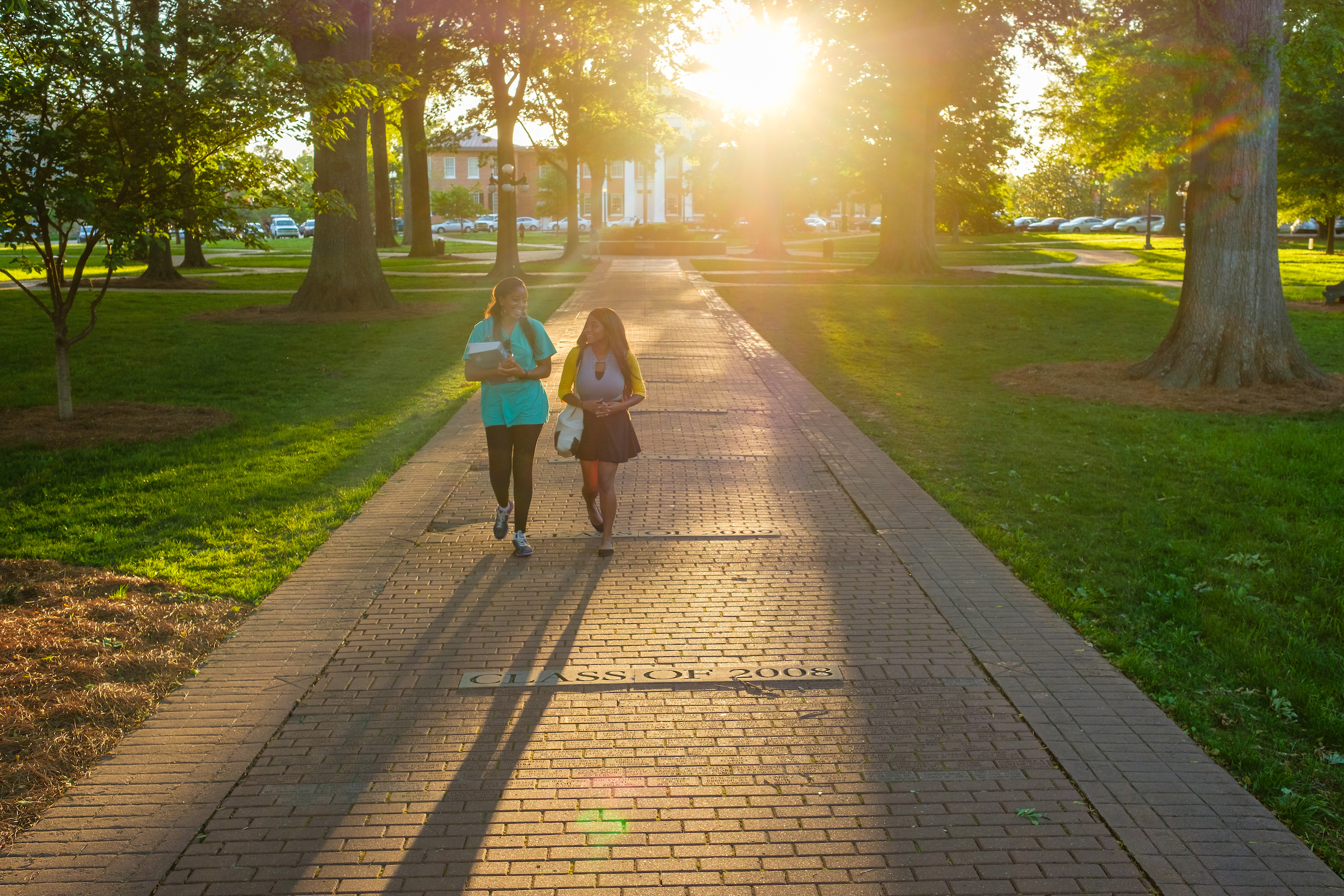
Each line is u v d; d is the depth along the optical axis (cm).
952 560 596
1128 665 454
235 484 744
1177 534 657
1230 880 306
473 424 948
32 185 824
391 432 920
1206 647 482
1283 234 6141
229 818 335
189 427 932
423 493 726
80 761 368
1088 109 2794
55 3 808
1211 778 362
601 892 299
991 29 2464
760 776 362
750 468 815
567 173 4225
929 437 938
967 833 329
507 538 633
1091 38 1812
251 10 938
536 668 448
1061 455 868
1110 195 7481
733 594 541
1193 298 1207
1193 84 1188
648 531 647
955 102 2922
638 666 450
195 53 897
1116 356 1470
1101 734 392
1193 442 911
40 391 1102
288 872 307
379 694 423
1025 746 385
